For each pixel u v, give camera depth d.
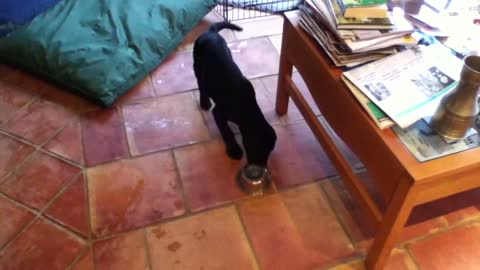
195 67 1.53
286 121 1.65
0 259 1.23
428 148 0.94
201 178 1.44
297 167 1.48
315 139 1.57
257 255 1.25
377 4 1.12
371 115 1.00
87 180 1.44
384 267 1.22
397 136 0.97
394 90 1.03
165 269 1.21
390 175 0.98
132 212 1.35
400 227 1.04
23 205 1.36
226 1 2.14
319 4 1.19
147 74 1.82
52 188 1.41
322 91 1.24
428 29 1.23
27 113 1.66
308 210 1.36
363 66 1.11
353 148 1.14
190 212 1.35
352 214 1.34
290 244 1.27
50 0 1.97
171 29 1.90
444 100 0.94
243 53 1.96
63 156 1.51
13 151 1.52
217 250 1.26
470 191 1.39
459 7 1.32
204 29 2.09
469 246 1.26
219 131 1.60
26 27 1.80
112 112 1.67
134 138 1.57
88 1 1.93
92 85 1.65
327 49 1.15
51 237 1.28
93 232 1.29
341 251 1.26
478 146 0.94
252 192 1.40
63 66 1.70
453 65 1.08
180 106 1.71
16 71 1.84
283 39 1.44
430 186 0.94
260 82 1.82
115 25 1.82
